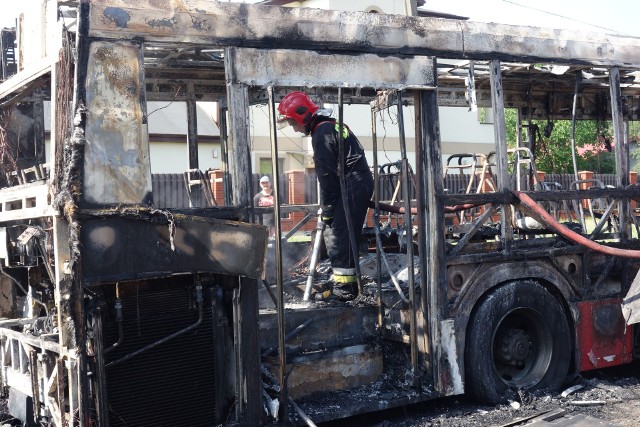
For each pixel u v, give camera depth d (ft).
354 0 67.56
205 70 22.16
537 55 17.87
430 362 16.47
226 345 13.84
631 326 19.70
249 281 13.78
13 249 14.70
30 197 13.65
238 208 13.58
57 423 12.86
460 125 66.28
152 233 12.60
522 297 17.56
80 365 12.07
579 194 18.66
